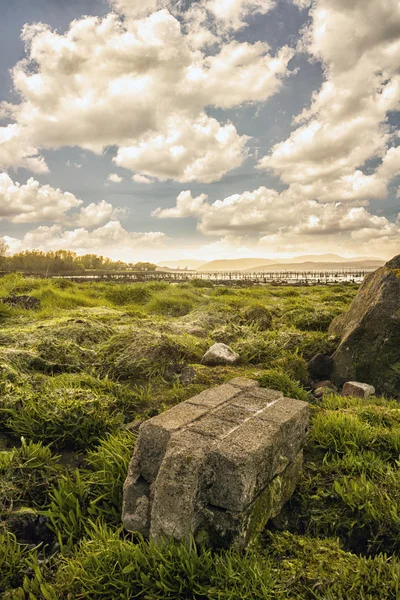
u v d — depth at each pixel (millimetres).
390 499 2816
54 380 4590
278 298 17250
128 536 2604
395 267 6973
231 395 3398
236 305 12789
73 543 2660
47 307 10211
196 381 5074
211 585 2180
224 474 2393
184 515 2316
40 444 3367
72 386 4488
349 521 2738
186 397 4617
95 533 2631
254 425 2803
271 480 2709
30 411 3787
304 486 3066
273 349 6629
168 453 2473
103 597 2223
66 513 2797
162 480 2400
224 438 2604
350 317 6973
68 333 6445
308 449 3572
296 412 3068
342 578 2213
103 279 41344
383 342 5738
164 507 2363
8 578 2350
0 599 2234
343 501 2854
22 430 3602
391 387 5598
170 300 12625
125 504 2635
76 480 3068
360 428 3717
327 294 16734
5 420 3768
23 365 4984
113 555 2350
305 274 95125
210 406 3145
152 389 4895
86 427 3643
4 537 2541
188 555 2221
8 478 2982
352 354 5945
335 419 3891
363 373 5832
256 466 2447
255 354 6367
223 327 8078
